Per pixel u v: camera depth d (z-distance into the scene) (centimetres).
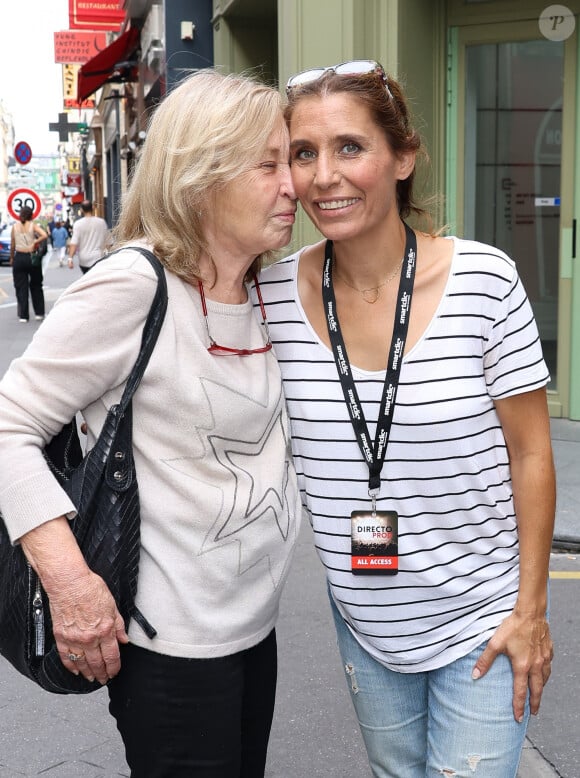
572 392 722
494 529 187
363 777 297
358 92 176
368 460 182
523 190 734
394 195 186
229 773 180
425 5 705
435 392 178
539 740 313
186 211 172
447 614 187
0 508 170
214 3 1080
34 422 169
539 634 185
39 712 337
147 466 172
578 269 709
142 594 172
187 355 171
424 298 182
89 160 5100
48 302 1825
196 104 173
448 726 187
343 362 184
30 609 173
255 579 180
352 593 190
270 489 179
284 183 180
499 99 729
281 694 347
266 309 193
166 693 174
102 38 2511
